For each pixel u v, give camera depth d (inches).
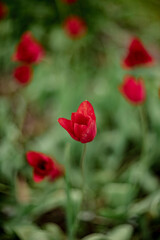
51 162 40.5
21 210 45.1
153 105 53.8
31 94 58.9
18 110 58.4
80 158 51.6
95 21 72.8
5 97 62.3
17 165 49.1
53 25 73.2
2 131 52.5
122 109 54.4
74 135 38.6
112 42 71.6
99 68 64.5
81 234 46.2
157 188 48.3
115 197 46.9
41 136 54.9
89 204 48.1
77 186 48.6
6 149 49.1
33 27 71.1
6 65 68.6
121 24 78.6
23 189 49.1
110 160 51.4
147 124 54.5
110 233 44.4
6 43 70.6
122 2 78.9
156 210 44.8
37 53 50.7
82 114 38.4
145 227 44.7
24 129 57.0
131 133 53.0
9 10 73.4
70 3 66.0
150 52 67.1
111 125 55.4
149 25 77.6
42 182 49.1
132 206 46.7
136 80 46.3
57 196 46.5
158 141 51.1
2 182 47.9
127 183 48.4
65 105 55.0
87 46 69.7
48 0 75.2
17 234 43.2
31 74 52.2
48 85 58.5
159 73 50.3
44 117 59.0
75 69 62.6
